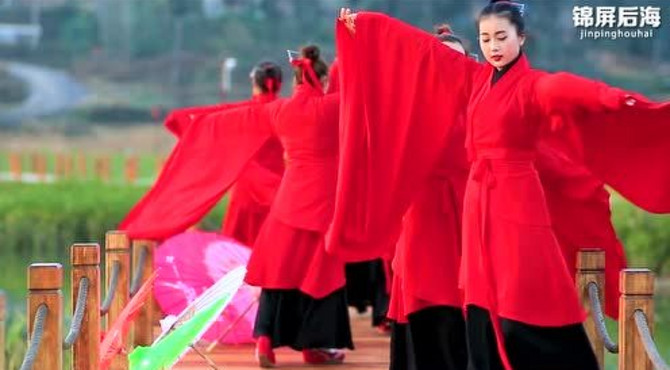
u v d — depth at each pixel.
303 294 15.15
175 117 17.16
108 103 84.25
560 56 77.81
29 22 92.00
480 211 11.52
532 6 79.88
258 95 17.14
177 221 16.77
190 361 15.92
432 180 12.84
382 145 12.68
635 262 36.16
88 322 12.96
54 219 45.97
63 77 88.25
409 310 12.71
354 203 12.80
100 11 91.50
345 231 12.84
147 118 82.88
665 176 12.14
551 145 12.81
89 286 12.95
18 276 39.00
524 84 11.26
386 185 12.73
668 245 36.12
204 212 16.73
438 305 12.70
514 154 11.38
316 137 14.85
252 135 16.58
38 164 65.44
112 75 87.81
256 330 15.36
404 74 12.52
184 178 16.91
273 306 15.25
